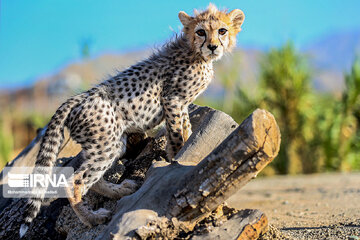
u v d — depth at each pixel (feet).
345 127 86.94
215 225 25.14
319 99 89.51
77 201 29.22
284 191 56.85
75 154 38.88
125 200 26.13
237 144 23.07
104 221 28.63
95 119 30.14
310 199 49.47
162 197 24.79
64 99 34.73
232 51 36.14
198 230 24.75
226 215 26.23
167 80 33.30
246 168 23.48
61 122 30.25
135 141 36.47
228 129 29.48
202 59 33.53
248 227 24.80
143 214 24.31
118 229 23.88
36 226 33.17
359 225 32.19
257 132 22.71
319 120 87.20
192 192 24.09
